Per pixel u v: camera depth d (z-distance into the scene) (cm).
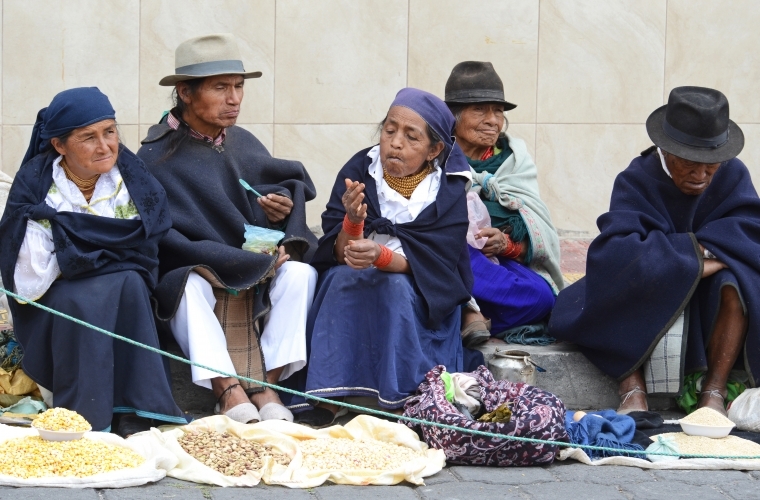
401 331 623
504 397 602
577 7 938
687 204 683
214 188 661
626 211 676
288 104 928
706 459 572
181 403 654
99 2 910
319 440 578
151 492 509
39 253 585
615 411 661
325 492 521
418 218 648
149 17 913
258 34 923
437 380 610
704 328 668
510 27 937
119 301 590
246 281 631
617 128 947
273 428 582
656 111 692
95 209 602
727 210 685
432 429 577
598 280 667
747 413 641
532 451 564
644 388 675
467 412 599
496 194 727
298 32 926
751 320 654
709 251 665
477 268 705
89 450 531
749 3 942
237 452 551
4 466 514
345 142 933
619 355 670
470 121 745
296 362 641
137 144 918
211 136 675
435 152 653
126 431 589
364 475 537
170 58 917
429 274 637
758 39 943
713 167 664
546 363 686
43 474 513
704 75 946
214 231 655
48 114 592
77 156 591
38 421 535
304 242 669
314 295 659
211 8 918
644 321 663
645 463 570
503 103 747
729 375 685
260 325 654
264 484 532
